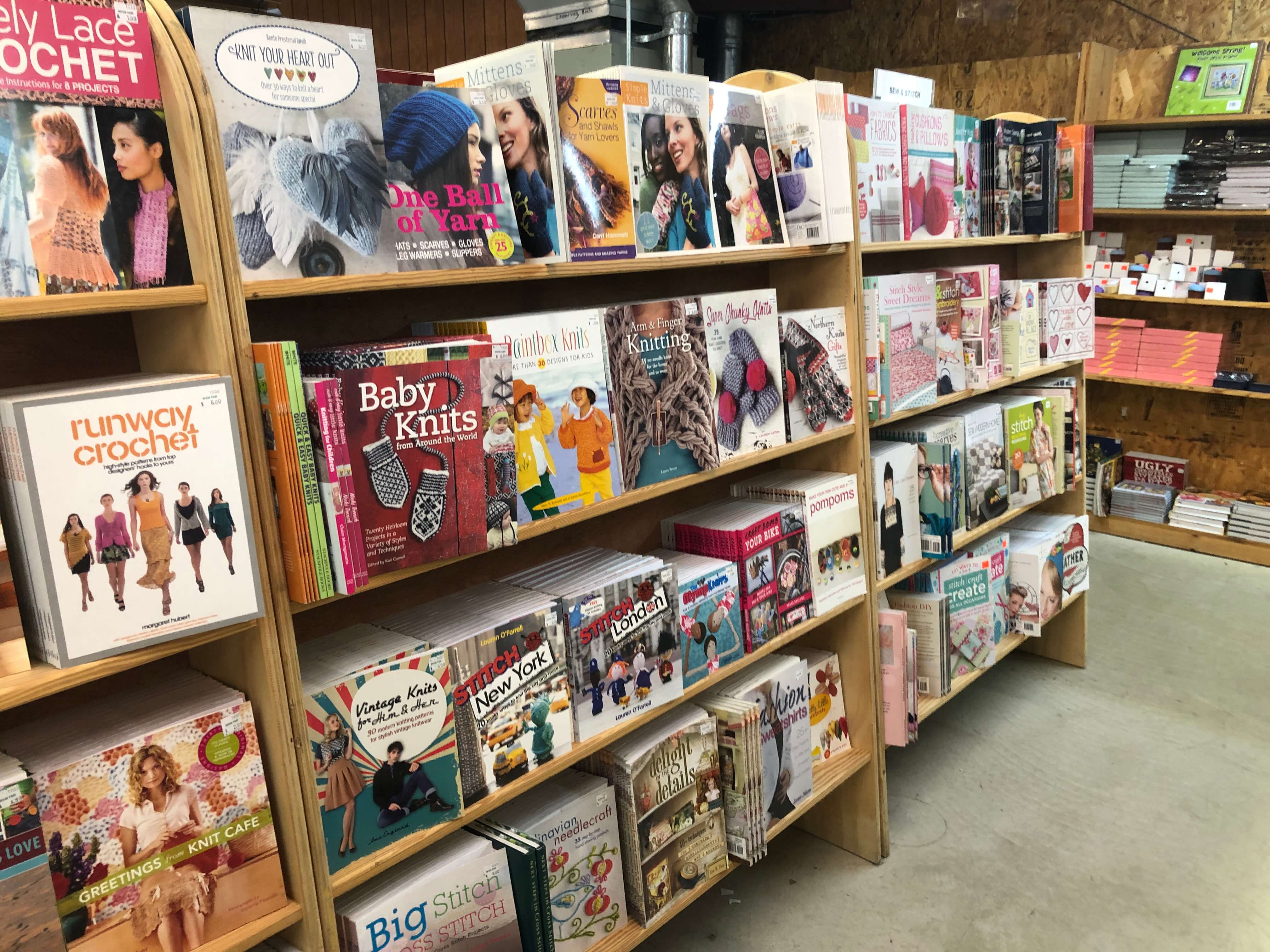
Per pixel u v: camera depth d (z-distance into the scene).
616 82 1.82
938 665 3.00
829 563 2.50
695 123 2.00
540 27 4.11
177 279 1.22
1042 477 3.51
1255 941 2.35
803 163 2.30
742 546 2.22
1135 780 3.08
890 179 2.60
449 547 1.48
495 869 1.71
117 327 1.44
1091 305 3.69
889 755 3.31
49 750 1.23
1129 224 5.31
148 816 1.26
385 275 1.42
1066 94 5.09
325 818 1.45
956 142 2.90
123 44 1.15
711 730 2.18
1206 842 2.75
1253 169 4.58
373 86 1.42
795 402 2.34
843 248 2.40
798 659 2.50
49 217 1.11
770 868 2.74
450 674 1.60
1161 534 5.19
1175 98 4.79
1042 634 4.00
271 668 1.33
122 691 1.48
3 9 1.06
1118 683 3.73
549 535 2.19
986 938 2.40
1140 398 5.48
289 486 1.29
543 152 1.67
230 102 1.25
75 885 1.20
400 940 1.57
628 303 2.02
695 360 2.01
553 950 1.81
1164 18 4.89
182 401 1.18
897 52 5.80
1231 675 3.73
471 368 1.47
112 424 1.13
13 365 1.34
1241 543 4.89
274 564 1.31
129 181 1.17
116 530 1.14
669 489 1.96
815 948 2.39
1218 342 4.91
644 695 1.97
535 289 2.10
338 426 1.30
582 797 1.93
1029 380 3.86
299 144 1.33
